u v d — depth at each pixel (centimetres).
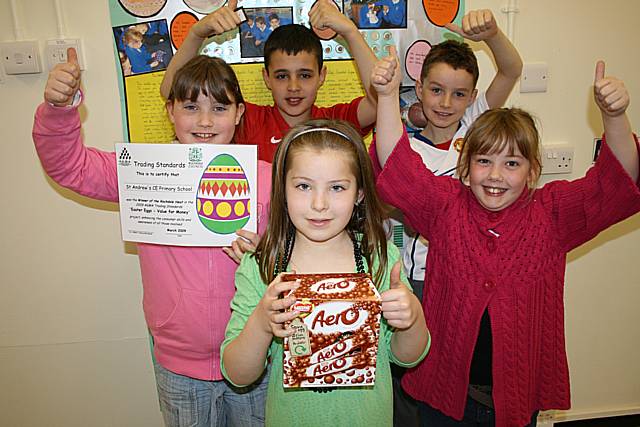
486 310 116
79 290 177
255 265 104
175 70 151
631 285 196
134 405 187
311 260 102
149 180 116
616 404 202
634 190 102
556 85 178
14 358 179
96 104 165
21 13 157
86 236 174
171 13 161
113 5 159
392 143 113
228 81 125
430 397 122
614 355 201
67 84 106
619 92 97
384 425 102
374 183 103
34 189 169
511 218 114
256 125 162
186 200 116
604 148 104
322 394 98
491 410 121
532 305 113
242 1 164
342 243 104
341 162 95
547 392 118
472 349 114
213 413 129
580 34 175
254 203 116
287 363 88
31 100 163
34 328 178
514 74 156
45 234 172
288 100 156
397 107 113
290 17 167
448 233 117
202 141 128
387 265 104
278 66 153
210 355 126
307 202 95
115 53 162
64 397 184
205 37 148
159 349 130
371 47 170
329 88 173
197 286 123
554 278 115
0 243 171
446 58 152
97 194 124
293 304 84
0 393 181
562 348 118
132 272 178
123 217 119
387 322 94
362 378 90
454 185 123
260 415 131
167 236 118
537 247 113
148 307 131
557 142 183
